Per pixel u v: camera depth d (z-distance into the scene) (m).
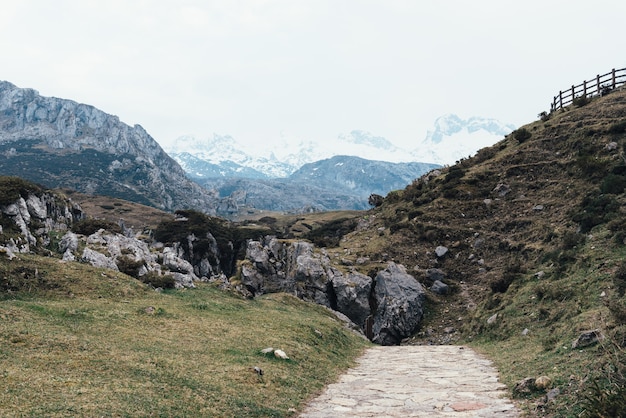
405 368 23.83
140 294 30.45
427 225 61.12
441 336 40.97
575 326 21.42
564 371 16.36
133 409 12.46
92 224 44.66
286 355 21.83
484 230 57.00
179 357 18.86
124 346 19.08
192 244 85.31
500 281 39.56
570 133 65.50
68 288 27.05
